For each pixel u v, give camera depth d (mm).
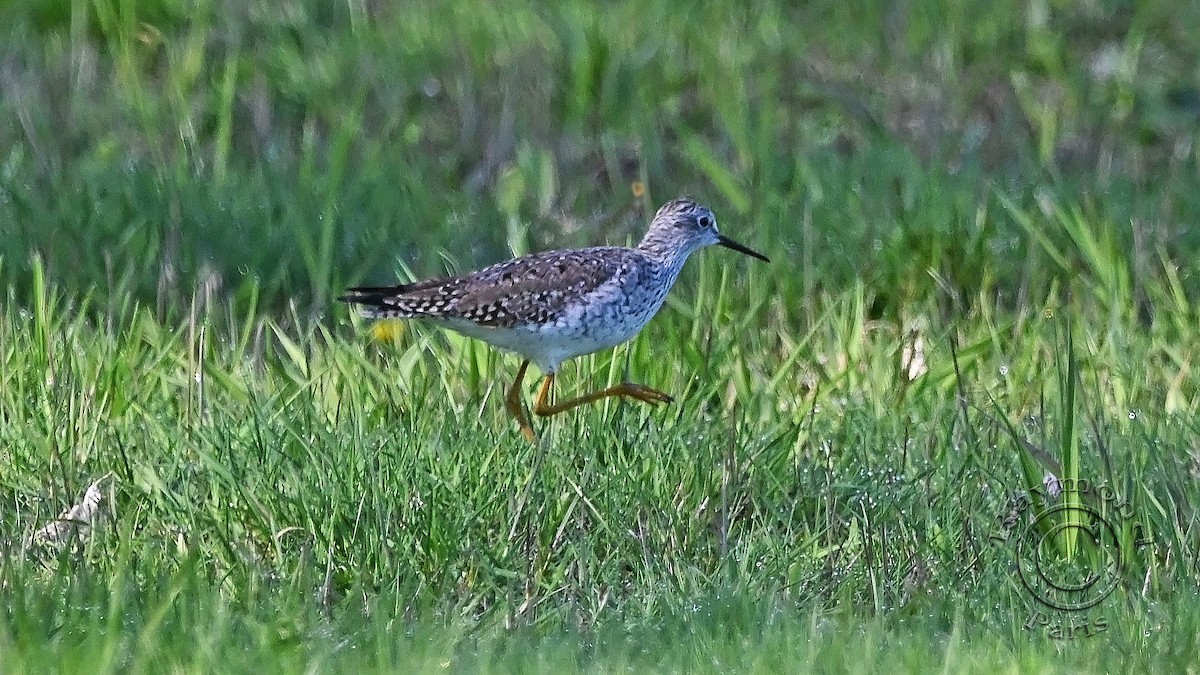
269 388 11445
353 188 14961
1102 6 19000
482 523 9938
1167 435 11055
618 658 8477
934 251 13773
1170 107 17391
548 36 18031
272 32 17922
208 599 8828
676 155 16656
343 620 8938
